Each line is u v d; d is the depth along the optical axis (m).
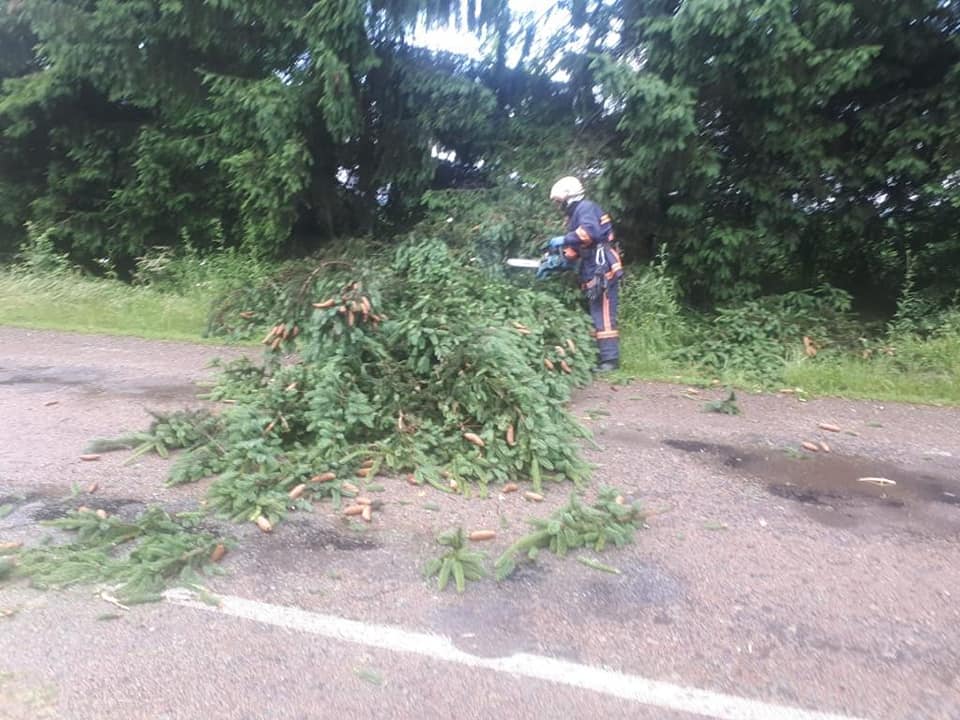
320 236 12.23
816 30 8.09
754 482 5.00
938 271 9.84
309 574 3.62
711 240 9.55
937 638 3.21
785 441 5.90
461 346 5.47
